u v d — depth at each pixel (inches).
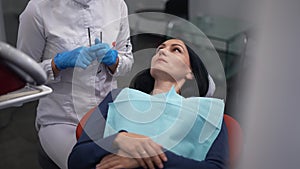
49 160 56.5
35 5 52.2
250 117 18.1
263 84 17.2
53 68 51.3
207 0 126.6
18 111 97.3
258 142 18.0
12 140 87.5
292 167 17.4
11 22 104.6
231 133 38.2
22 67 21.8
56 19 53.1
